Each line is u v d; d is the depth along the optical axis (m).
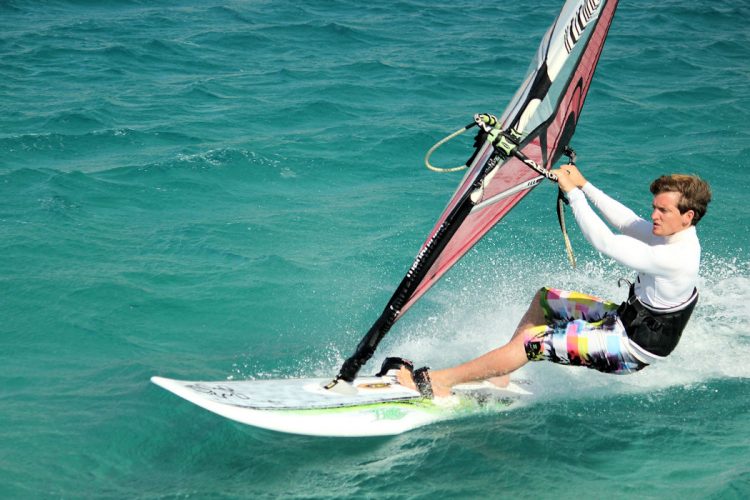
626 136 31.77
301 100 35.69
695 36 55.84
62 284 17.66
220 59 44.47
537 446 12.21
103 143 28.59
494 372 13.32
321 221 22.34
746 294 17.98
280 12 59.19
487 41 51.41
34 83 37.44
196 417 13.10
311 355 15.59
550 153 13.77
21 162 26.25
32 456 11.84
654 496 10.77
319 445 12.42
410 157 28.45
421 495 11.05
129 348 15.41
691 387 14.13
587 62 13.98
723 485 10.80
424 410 13.17
